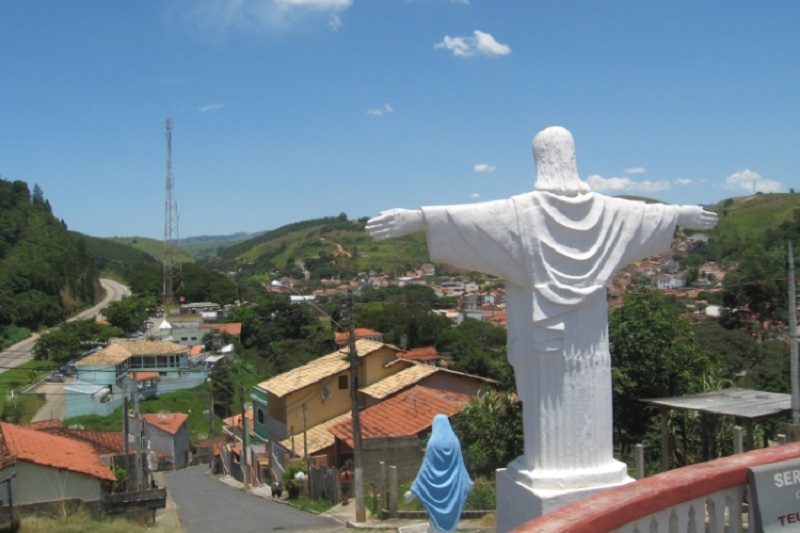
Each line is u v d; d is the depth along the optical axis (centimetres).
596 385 892
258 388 4047
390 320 6125
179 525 2350
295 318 7306
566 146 898
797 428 1373
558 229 873
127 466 3009
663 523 540
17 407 5153
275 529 2183
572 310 877
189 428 5766
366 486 2561
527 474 885
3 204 8969
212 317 8294
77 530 1903
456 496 884
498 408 2248
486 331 5728
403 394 3278
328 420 3662
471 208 866
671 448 1864
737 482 573
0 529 1838
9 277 7775
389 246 16225
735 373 3394
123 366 6141
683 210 942
